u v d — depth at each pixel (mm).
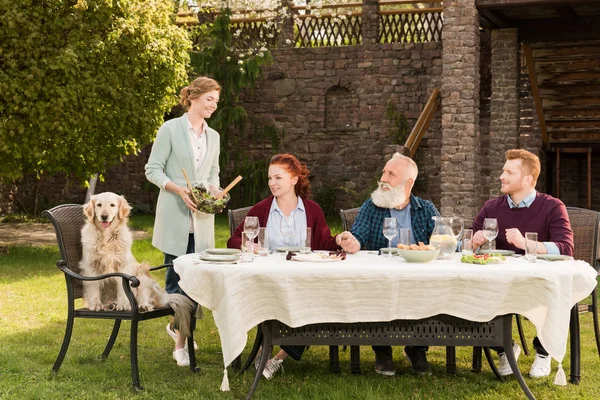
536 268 3643
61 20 9508
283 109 18250
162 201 4723
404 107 17375
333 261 3846
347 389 3988
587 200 15469
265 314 3646
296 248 4254
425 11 17203
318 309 3613
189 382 4133
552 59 12617
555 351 3559
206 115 4785
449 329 3689
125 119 10297
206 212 4492
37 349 4891
